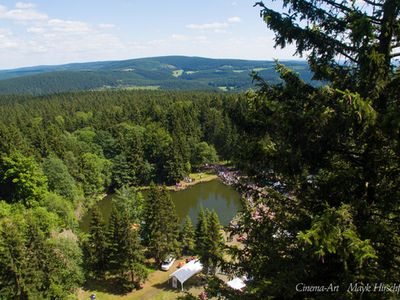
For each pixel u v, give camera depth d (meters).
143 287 45.53
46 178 66.88
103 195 90.88
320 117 8.59
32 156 72.25
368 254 6.90
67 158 84.25
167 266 49.38
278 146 10.50
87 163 87.62
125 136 113.75
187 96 172.88
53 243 41.75
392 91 8.77
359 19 8.14
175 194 88.50
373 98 8.70
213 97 154.38
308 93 10.37
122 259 43.91
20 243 37.66
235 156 11.78
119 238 44.03
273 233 11.42
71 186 74.06
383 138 8.87
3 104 185.88
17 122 121.38
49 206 59.97
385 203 9.29
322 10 9.79
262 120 10.76
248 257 12.25
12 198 62.78
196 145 107.75
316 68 10.26
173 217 51.22
